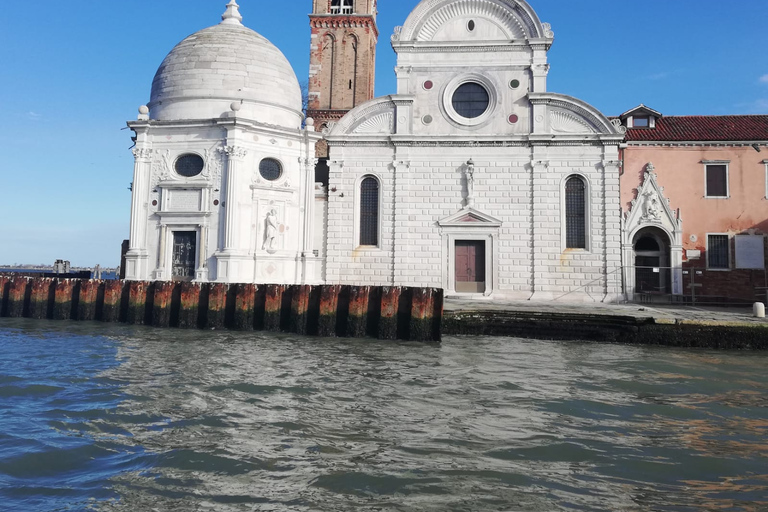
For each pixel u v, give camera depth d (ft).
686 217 117.70
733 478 34.22
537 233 119.96
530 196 121.08
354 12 174.91
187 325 94.94
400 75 125.59
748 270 115.44
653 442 40.47
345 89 171.94
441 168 123.54
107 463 36.37
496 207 121.60
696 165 118.21
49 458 37.01
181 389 54.90
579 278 118.32
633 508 30.14
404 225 123.34
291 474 34.37
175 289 97.30
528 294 119.55
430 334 84.23
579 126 120.37
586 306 103.96
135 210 115.96
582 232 120.06
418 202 123.65
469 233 122.01
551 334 86.22
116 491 32.12
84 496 31.48
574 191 120.88
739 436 41.93
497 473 34.50
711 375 62.03
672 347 79.82
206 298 94.99
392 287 86.33
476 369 64.34
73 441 40.27
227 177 112.47
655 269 115.65
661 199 118.01
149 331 92.12
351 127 126.21
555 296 118.62
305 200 122.21
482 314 89.35
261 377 60.03
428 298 84.48
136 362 68.03
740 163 117.39
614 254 117.29
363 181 126.31
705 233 116.98
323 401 50.55
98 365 66.33
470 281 122.42
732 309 105.29
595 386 56.75
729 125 122.62
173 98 119.44
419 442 39.99
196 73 119.24
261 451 38.22
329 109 170.71
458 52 124.67
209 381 58.23
